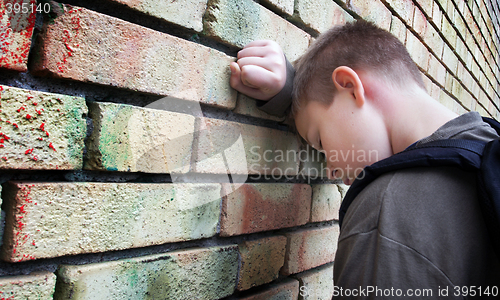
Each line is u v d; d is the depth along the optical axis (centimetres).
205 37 70
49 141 47
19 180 47
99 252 53
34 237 46
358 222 56
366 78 69
